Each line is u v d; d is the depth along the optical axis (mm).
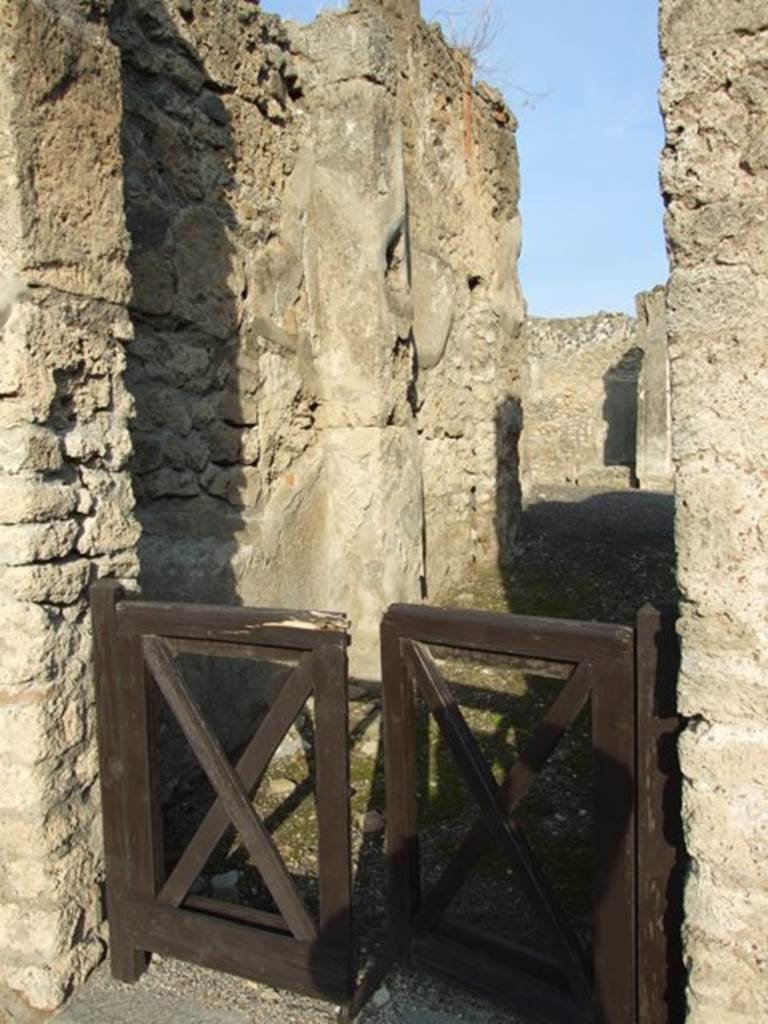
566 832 3025
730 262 1606
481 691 4293
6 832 2176
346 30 4246
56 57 2137
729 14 1562
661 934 1822
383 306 4355
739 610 1628
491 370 6531
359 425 4410
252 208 3891
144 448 3229
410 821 2117
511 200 6992
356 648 4473
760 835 1632
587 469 16766
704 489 1640
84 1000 2215
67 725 2219
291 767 3520
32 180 2084
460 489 6262
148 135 3225
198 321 3510
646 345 15406
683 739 1693
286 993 2225
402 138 4941
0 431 2102
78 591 2254
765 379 1592
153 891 2277
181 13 3391
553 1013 1955
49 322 2137
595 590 6016
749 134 1576
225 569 3643
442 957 2104
